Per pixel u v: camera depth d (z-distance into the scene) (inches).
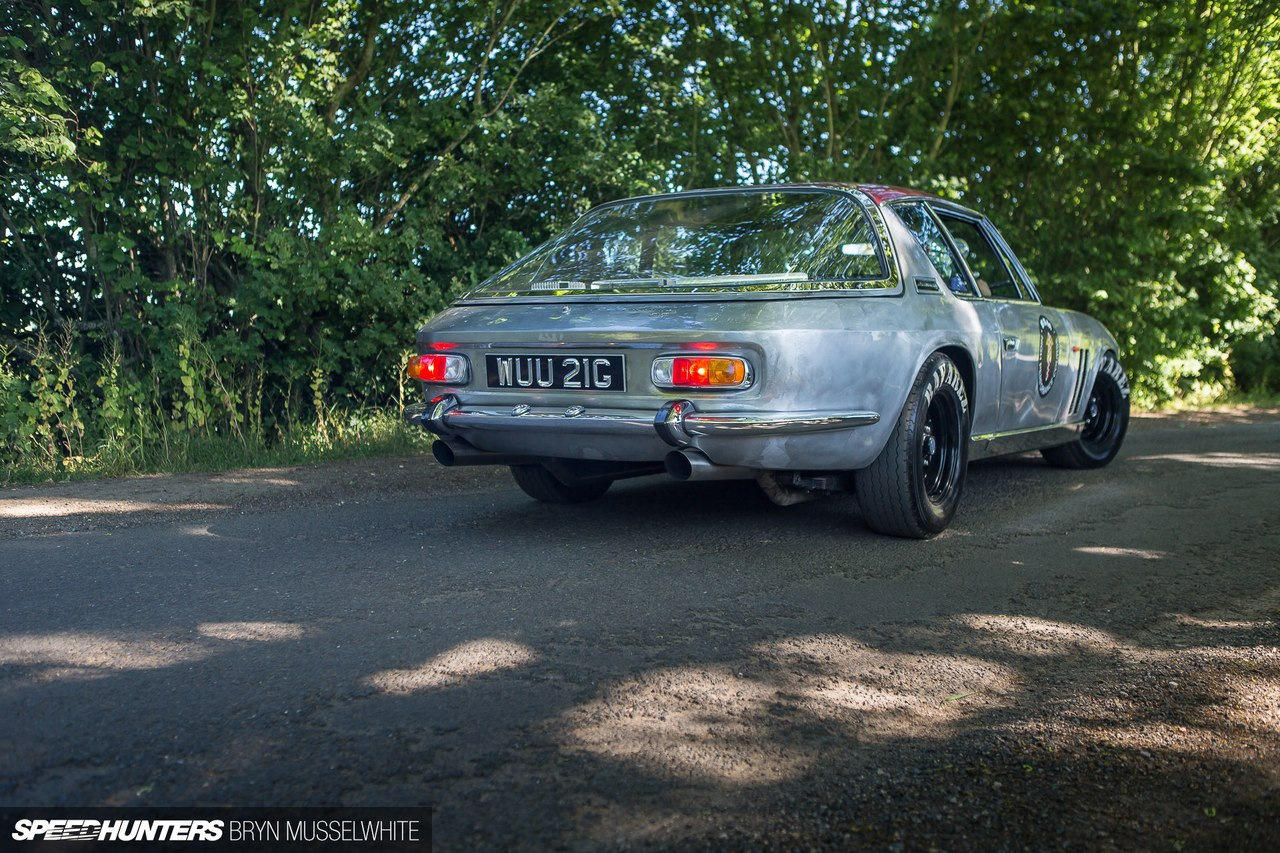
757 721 98.2
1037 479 247.1
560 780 85.4
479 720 97.0
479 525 186.7
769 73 450.6
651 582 146.5
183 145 318.7
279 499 215.8
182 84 316.8
